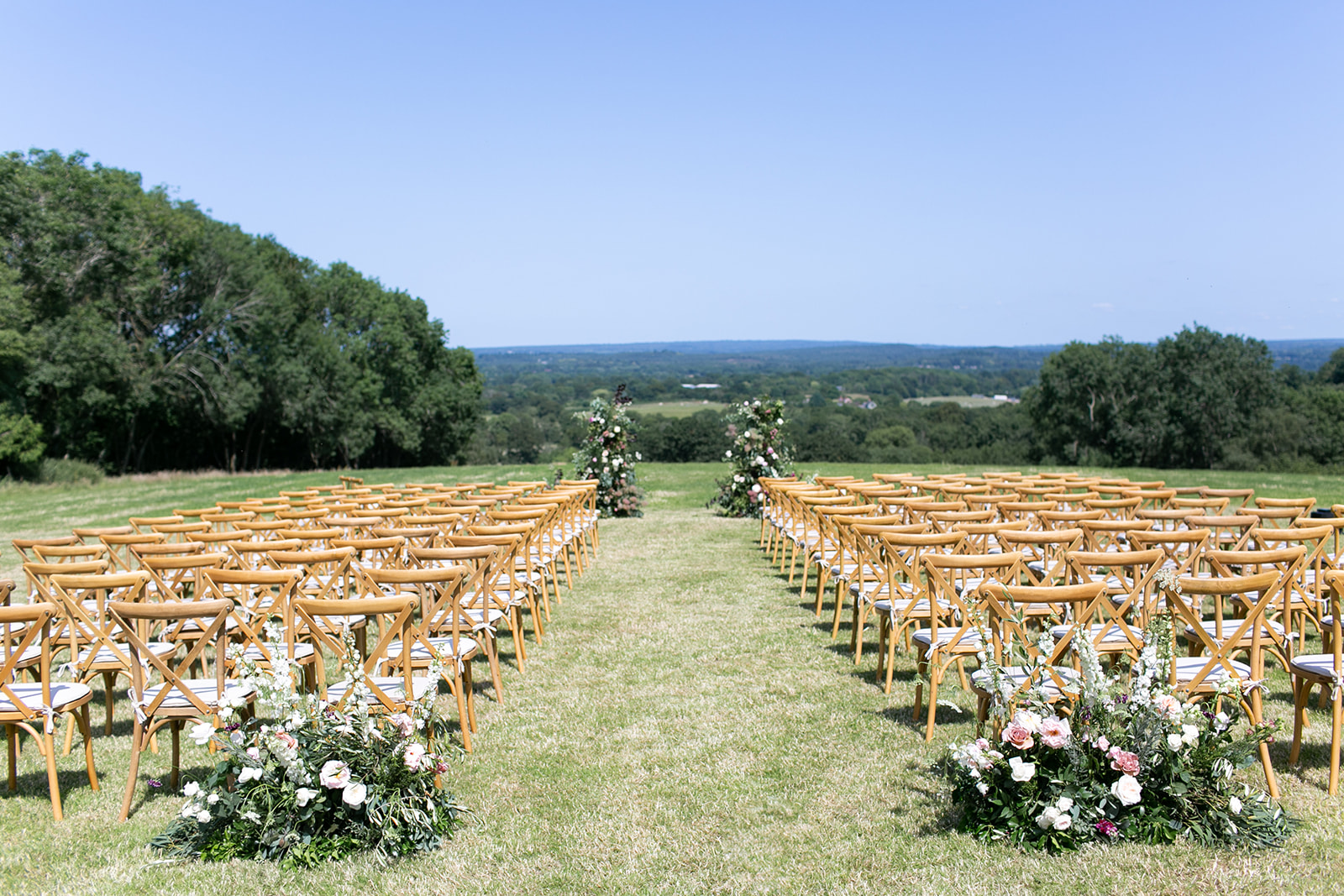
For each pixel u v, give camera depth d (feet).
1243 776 14.24
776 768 15.35
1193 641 15.43
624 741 16.89
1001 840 12.38
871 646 23.17
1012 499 29.84
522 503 31.09
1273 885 10.99
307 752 12.94
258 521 26.13
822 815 13.50
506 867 12.26
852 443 160.25
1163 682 12.59
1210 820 12.21
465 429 183.83
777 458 51.98
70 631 17.46
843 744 16.34
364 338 159.63
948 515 23.81
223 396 122.93
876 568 20.44
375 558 25.03
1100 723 12.56
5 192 104.22
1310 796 13.51
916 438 208.23
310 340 140.67
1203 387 147.23
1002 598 16.53
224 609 14.42
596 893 11.52
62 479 95.66
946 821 13.10
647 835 13.08
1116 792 11.93
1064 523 24.67
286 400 133.90
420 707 13.94
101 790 15.35
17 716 14.20
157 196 118.93
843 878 11.62
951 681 19.75
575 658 22.89
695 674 21.08
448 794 13.83
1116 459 158.71
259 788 12.84
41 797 15.15
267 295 129.49
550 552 29.17
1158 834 12.09
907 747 16.05
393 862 12.47
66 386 107.86
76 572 18.04
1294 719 16.71
